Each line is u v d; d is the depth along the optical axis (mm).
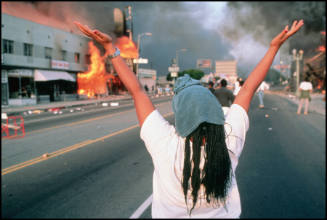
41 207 3875
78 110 20781
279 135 8906
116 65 1229
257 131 9586
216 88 8188
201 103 1110
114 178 5043
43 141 8773
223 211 1191
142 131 1196
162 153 1162
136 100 1226
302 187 4492
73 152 7133
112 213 3693
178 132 1129
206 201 1159
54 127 11859
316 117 13328
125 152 7004
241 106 1280
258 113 14844
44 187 4625
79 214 3672
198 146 1111
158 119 1201
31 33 29016
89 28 1169
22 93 28094
